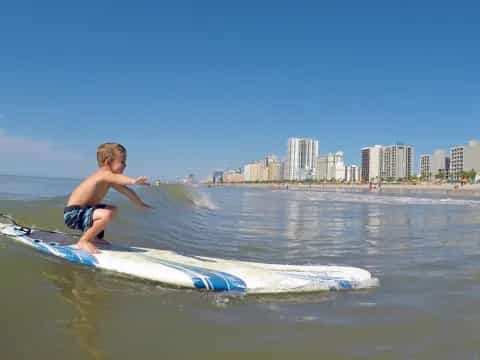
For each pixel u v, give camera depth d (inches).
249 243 299.1
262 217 548.4
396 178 6176.2
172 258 190.1
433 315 145.5
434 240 350.0
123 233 270.1
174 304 143.3
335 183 6304.1
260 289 162.4
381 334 126.6
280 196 1726.1
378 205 989.2
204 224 402.0
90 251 188.9
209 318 132.7
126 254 190.2
